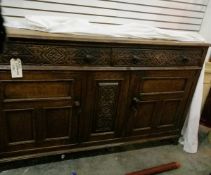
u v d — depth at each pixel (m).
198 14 2.35
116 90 1.68
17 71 1.33
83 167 1.80
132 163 1.92
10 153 1.58
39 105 1.50
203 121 2.76
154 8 2.12
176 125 2.13
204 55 1.89
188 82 1.94
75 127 1.70
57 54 1.39
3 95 1.37
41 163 1.79
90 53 1.47
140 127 1.97
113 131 1.87
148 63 1.69
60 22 1.51
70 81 1.50
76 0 1.83
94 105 1.67
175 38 1.83
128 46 1.56
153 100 1.87
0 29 0.79
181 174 1.86
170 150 2.16
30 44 1.30
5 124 1.47
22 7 1.70
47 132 1.63
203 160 2.07
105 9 1.95
